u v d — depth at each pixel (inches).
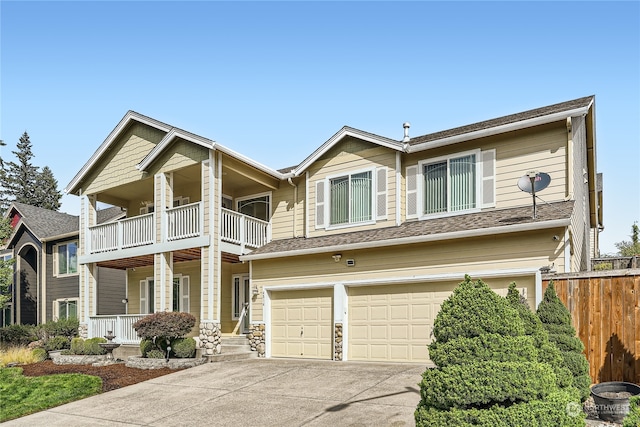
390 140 603.5
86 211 783.7
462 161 578.2
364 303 561.9
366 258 563.2
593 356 376.2
